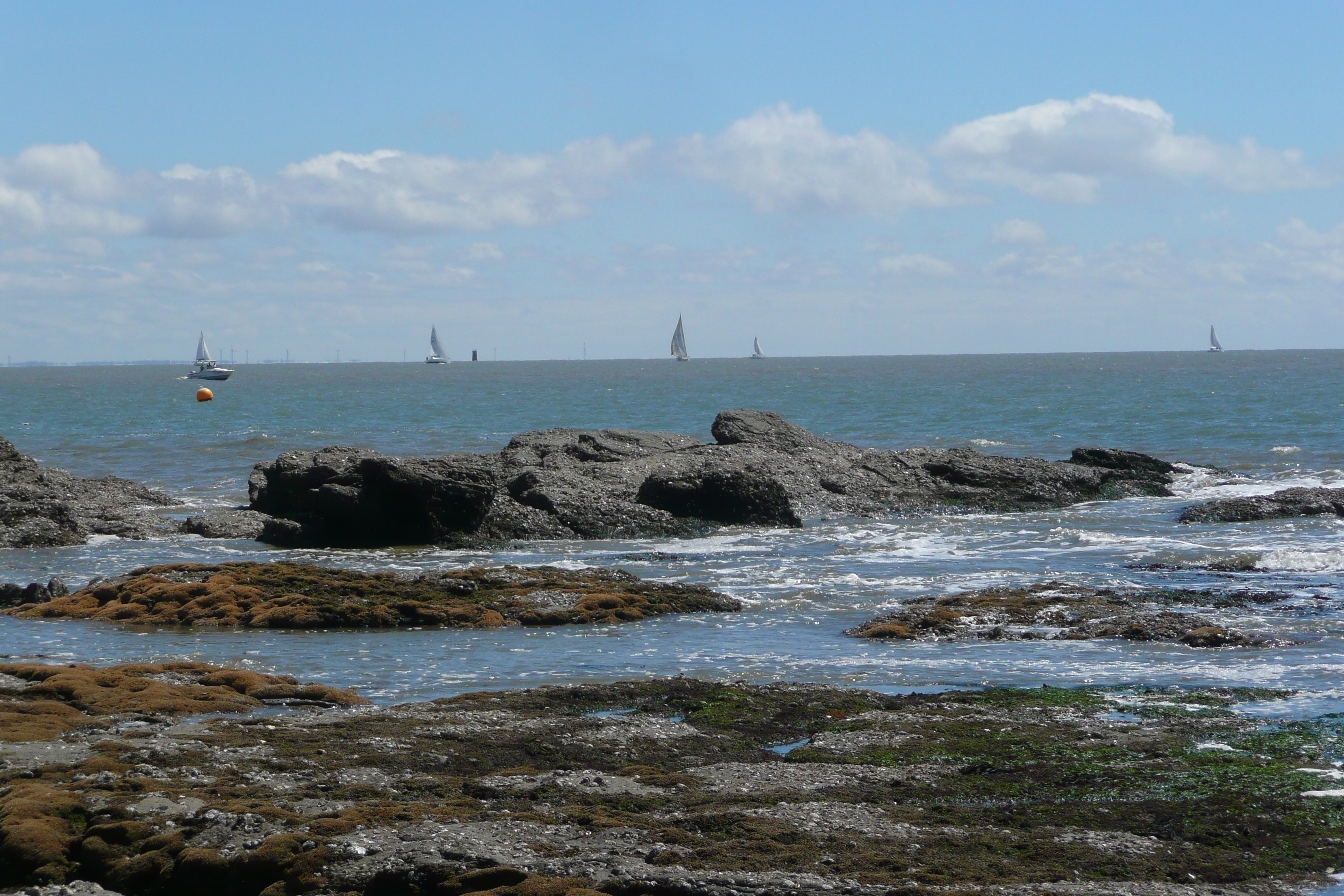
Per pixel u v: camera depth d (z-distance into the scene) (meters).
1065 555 46.75
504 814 16.44
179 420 131.75
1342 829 16.52
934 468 64.06
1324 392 159.00
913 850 15.52
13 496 55.81
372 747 20.09
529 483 57.94
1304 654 28.84
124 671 26.20
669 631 33.12
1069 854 15.49
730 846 15.35
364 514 52.31
